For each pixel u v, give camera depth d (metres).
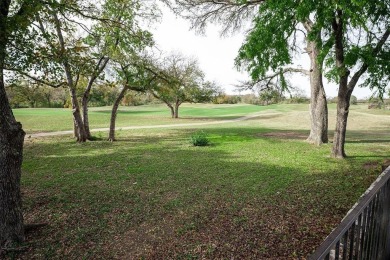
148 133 24.73
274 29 10.74
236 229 5.62
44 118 36.91
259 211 6.50
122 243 5.33
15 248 5.12
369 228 2.70
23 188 8.82
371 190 2.60
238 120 40.53
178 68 33.03
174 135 23.08
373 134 23.28
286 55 11.48
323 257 1.57
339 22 10.23
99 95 22.62
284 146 16.78
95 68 8.05
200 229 5.73
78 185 9.09
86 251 5.08
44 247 5.27
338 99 12.63
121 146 17.39
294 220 5.86
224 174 10.11
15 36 4.92
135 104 78.31
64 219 6.47
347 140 19.44
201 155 14.01
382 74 11.16
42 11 5.50
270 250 4.72
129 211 6.85
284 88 18.39
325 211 6.26
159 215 6.56
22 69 5.54
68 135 22.91
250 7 17.78
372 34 11.28
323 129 17.77
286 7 9.79
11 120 5.22
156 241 5.34
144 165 11.88
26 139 20.56
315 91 17.81
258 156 13.51
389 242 3.33
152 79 19.11
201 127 30.47
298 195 7.50
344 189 7.84
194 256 4.71
